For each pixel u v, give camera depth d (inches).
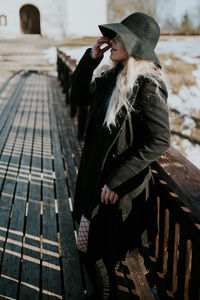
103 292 71.2
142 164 55.8
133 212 65.6
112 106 57.9
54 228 112.3
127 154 60.2
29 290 84.0
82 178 70.0
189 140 395.9
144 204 66.7
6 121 251.8
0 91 388.5
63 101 334.0
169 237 75.8
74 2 1405.0
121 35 56.1
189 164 67.2
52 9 1397.6
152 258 89.1
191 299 63.5
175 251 73.2
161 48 788.0
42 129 231.6
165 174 64.3
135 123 58.4
